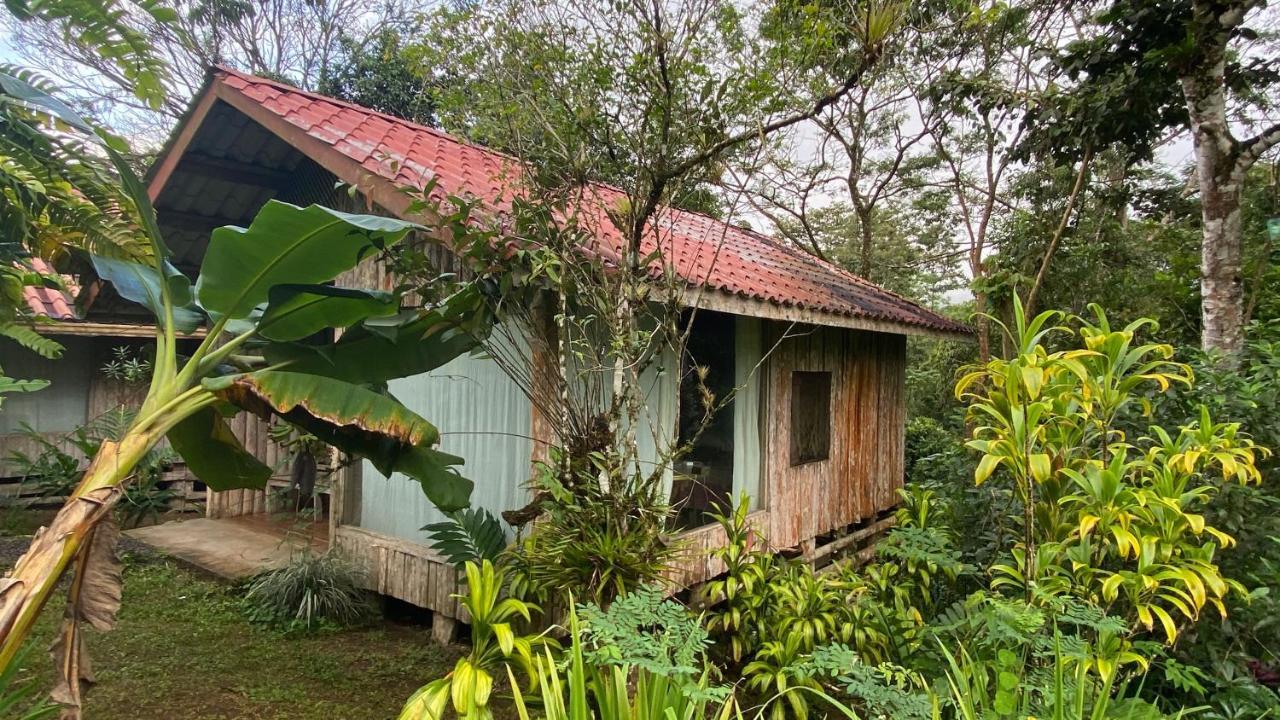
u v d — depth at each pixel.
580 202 3.84
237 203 5.99
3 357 8.16
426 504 5.07
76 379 8.66
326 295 3.09
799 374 6.48
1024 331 3.37
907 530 4.43
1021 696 2.88
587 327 4.23
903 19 4.27
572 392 4.20
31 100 2.92
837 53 4.14
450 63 4.38
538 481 3.89
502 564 4.29
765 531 5.78
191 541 6.70
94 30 3.27
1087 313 8.93
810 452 6.65
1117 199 9.16
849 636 3.90
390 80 13.56
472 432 4.90
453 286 3.73
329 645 4.74
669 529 4.98
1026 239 9.54
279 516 7.63
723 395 5.62
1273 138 5.67
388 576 5.06
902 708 2.59
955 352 12.40
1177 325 7.69
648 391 4.80
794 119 3.93
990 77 8.38
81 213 3.29
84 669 2.66
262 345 3.49
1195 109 5.91
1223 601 3.63
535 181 4.03
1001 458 3.25
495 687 4.02
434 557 4.77
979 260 10.57
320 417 2.80
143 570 5.95
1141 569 3.07
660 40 3.69
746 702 4.07
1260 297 7.37
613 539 3.67
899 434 8.60
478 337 3.77
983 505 4.62
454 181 4.77
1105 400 3.39
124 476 2.62
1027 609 2.93
